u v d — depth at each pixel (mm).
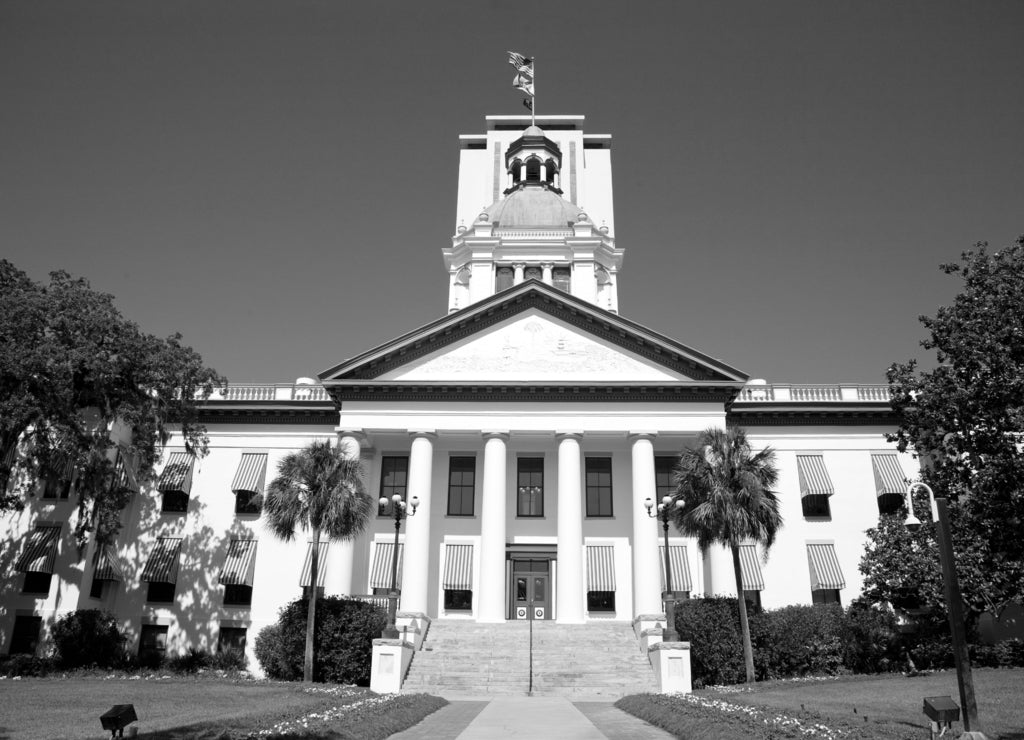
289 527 33375
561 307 43094
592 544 42438
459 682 32188
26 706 22375
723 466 33938
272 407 45312
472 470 44438
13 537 40906
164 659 40125
